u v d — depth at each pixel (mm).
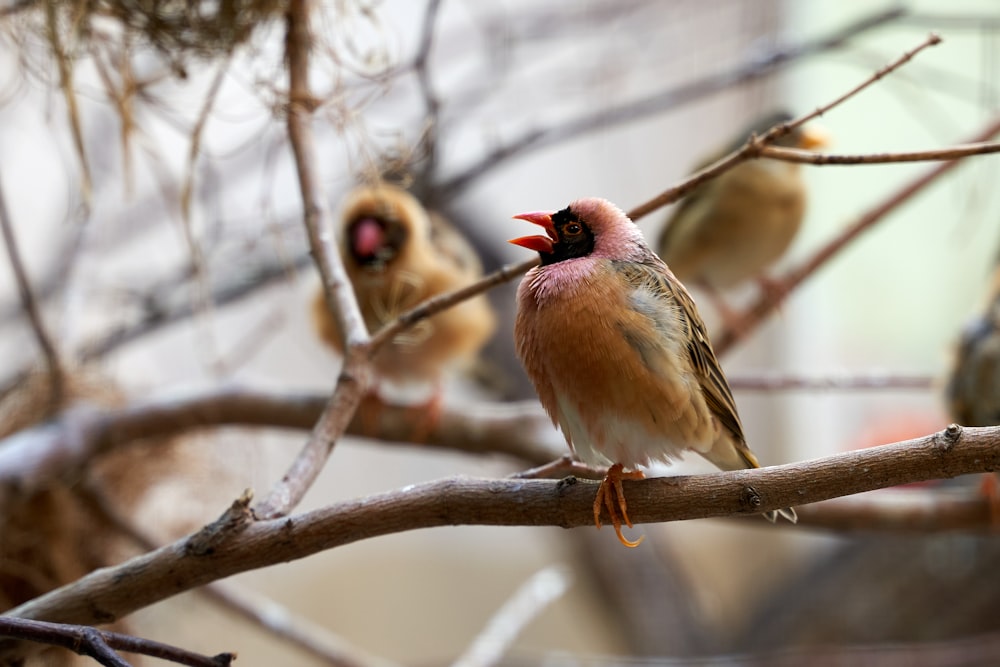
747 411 18484
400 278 8680
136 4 7062
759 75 10836
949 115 16797
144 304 10680
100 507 9023
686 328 5520
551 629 18312
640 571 14164
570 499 4758
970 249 18047
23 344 12320
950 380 9117
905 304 18531
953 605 13117
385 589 19281
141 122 9734
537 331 5301
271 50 7328
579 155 17484
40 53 7328
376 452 18984
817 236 18188
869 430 15766
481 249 13867
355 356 5711
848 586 13766
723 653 14219
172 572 4777
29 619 4586
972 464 4211
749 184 10938
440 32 13883
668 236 11594
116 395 9922
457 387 16625
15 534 8438
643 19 13805
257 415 8984
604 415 5227
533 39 12562
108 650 3998
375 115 11219
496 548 19953
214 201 11242
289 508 4980
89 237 10367
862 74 17328
